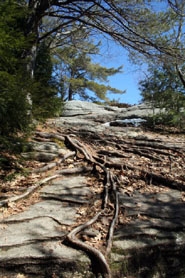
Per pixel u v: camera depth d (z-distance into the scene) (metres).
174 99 10.61
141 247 2.92
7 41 4.37
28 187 4.15
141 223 3.35
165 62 8.14
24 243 2.85
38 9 8.77
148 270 2.78
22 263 2.64
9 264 2.62
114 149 6.91
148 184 4.69
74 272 2.63
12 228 3.13
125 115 12.14
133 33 8.18
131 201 3.96
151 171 5.20
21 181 4.43
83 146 6.42
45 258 2.67
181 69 10.36
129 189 4.38
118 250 2.88
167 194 4.30
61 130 8.40
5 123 4.54
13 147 4.67
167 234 3.15
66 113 13.35
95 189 4.31
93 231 3.15
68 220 3.36
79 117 12.42
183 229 3.26
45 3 8.66
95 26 8.94
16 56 7.52
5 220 3.26
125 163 5.58
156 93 10.94
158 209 3.73
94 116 12.43
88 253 2.76
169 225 3.29
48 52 11.63
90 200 3.92
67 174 4.91
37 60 10.93
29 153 5.39
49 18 13.46
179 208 3.79
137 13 7.73
